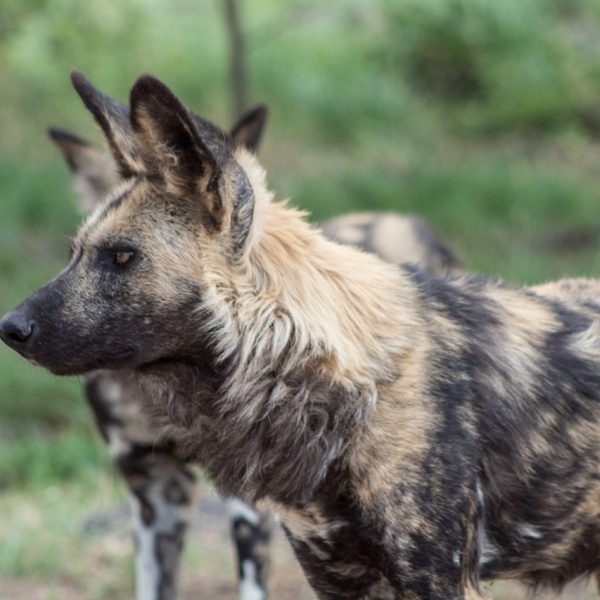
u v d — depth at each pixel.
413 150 30.94
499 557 8.53
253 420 8.05
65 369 8.05
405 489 7.87
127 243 7.98
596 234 24.34
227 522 13.92
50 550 13.05
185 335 8.02
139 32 29.89
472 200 25.67
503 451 8.24
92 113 8.57
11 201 24.48
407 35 30.28
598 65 33.00
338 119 32.25
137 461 11.62
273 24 34.06
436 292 8.49
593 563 8.90
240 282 7.95
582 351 8.73
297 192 25.45
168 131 7.80
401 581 8.00
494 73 33.22
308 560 8.43
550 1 29.50
